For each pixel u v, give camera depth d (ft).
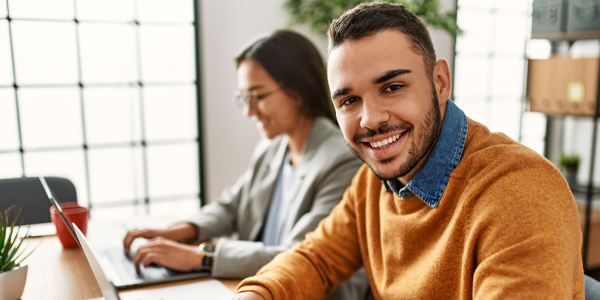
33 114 9.53
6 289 3.05
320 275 3.42
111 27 10.02
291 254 3.50
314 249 3.52
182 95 10.82
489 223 2.27
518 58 14.10
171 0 10.46
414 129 2.51
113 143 10.33
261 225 5.28
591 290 2.70
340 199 4.28
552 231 2.07
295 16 11.20
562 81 9.24
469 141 2.64
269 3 11.09
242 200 5.65
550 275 2.00
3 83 9.18
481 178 2.42
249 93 4.89
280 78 4.77
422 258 2.78
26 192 5.35
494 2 13.57
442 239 2.62
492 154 2.45
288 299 3.15
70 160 9.95
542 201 2.15
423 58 2.50
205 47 10.68
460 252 2.51
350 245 3.52
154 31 10.39
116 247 4.58
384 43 2.44
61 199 5.57
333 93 2.63
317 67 4.96
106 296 2.20
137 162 10.61
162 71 10.58
